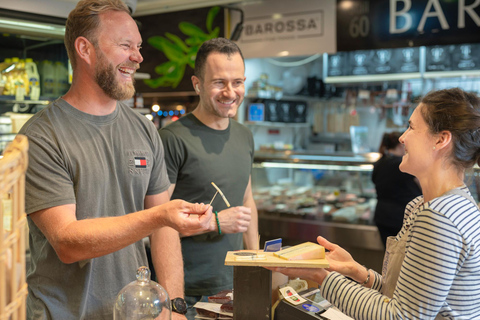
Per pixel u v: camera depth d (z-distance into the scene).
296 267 1.34
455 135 1.25
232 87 2.06
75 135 1.51
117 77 1.54
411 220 1.43
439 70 4.93
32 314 1.52
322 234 4.18
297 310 1.39
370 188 4.13
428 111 1.30
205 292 2.06
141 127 1.71
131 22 1.56
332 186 4.36
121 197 1.61
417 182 3.62
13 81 3.24
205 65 2.07
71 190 1.46
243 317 1.41
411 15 4.03
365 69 5.41
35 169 1.42
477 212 1.22
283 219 4.39
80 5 1.50
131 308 1.29
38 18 2.70
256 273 1.38
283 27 4.51
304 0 4.40
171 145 2.08
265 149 5.43
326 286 1.35
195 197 2.11
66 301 1.51
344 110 5.95
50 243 1.45
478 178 1.43
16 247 0.80
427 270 1.16
